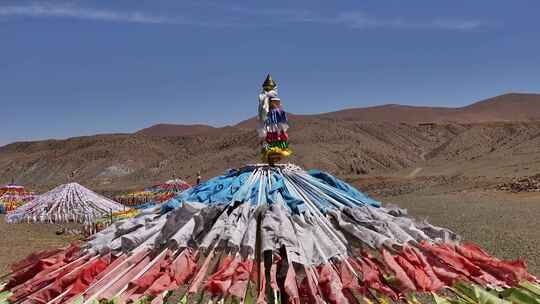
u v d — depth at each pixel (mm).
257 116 5434
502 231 20438
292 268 3785
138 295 3699
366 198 5387
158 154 106625
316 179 5430
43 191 68750
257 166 5305
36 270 4637
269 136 5359
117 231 4773
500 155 53031
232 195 4754
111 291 3740
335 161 73250
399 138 96750
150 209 5164
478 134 82562
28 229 28016
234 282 3619
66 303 3760
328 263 3957
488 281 4094
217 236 4180
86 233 24172
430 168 56531
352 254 4250
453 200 32062
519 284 4121
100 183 88938
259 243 4164
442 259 4234
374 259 4215
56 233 26578
